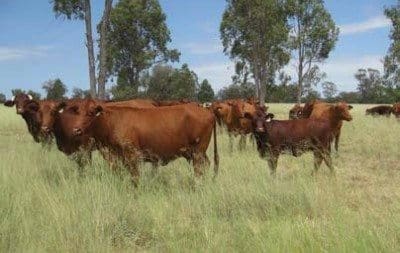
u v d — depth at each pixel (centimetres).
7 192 827
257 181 948
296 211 852
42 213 777
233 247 689
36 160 1161
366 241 630
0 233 687
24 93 1461
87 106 980
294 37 6250
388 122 2319
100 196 826
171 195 920
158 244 737
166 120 1016
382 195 1009
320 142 1186
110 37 6266
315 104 1798
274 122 1185
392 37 5144
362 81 12062
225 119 1845
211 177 1019
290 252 620
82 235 712
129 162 995
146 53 6312
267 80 6706
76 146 1105
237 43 6194
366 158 1532
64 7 2864
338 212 797
